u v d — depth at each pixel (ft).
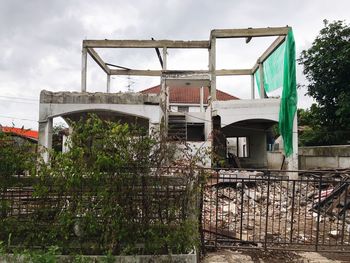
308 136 74.54
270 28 56.03
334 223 27.68
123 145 16.17
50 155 16.67
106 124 16.72
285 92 53.67
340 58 63.26
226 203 31.78
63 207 16.62
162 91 58.59
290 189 38.68
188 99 115.24
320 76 69.05
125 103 49.90
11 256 15.78
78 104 49.88
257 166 73.10
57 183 16.39
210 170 19.99
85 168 16.11
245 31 57.57
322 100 71.56
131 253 16.25
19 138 17.93
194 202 16.80
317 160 60.90
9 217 16.93
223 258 18.63
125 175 16.19
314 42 69.21
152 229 16.24
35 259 15.07
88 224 16.25
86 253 16.51
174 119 65.16
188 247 16.44
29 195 16.89
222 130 69.82
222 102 57.16
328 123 73.15
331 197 31.04
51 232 16.52
